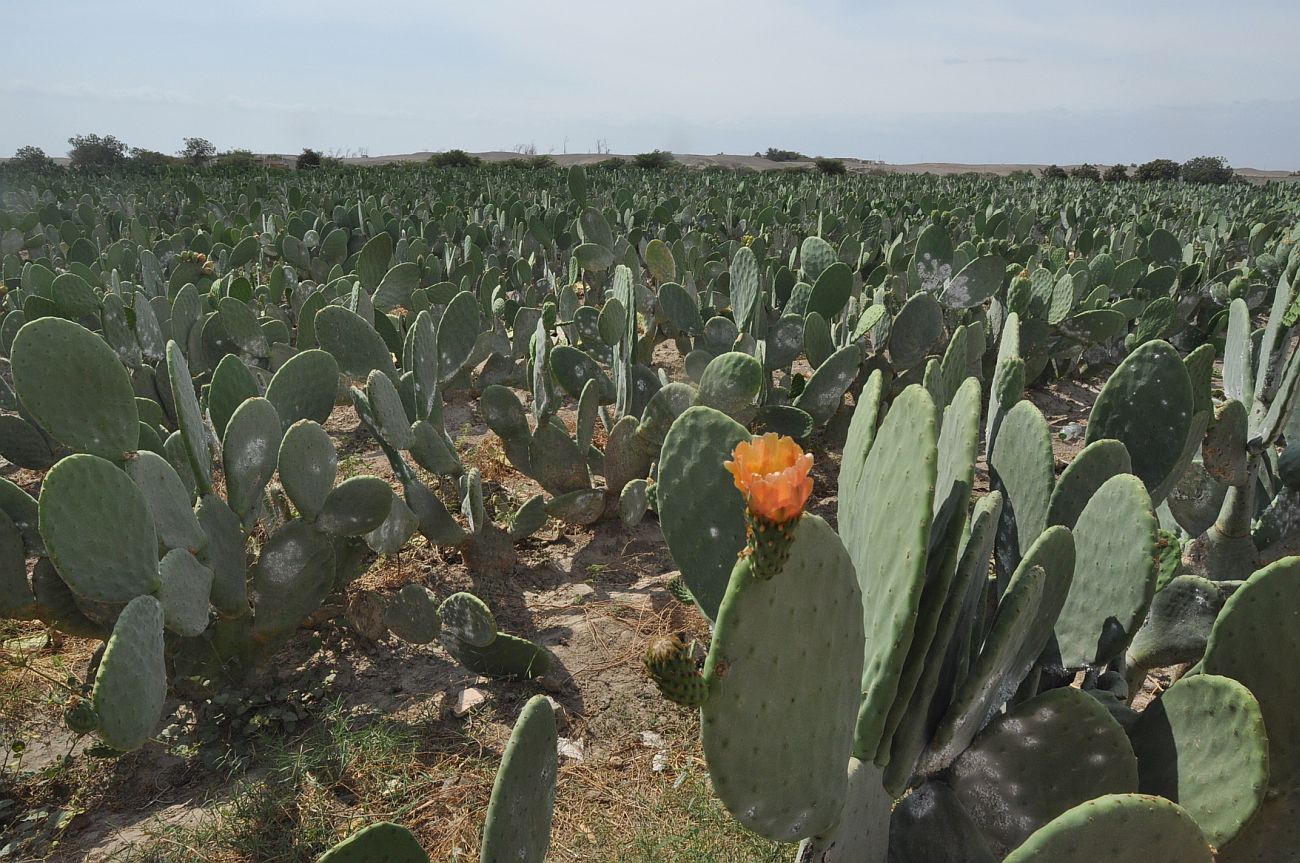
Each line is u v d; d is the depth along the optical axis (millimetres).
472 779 2809
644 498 4234
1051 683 1973
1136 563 1747
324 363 3641
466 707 3154
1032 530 2064
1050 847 1287
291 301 8242
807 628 1370
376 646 3531
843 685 1467
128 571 2520
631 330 4691
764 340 5242
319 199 19594
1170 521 3422
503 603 3932
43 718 3139
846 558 1408
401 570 4105
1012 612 1534
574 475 4402
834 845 1668
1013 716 1677
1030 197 25094
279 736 3025
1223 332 7637
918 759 1747
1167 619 2145
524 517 4152
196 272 7949
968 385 1745
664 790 2764
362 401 3785
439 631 3287
